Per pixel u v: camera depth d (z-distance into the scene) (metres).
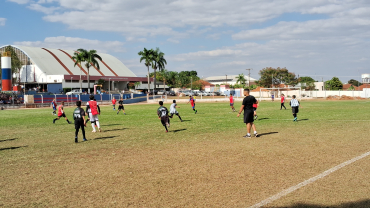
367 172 6.73
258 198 5.35
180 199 5.40
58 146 11.30
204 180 6.47
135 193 5.77
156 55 89.88
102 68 113.62
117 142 11.88
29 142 12.49
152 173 7.13
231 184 6.16
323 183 6.05
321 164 7.54
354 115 22.14
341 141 10.80
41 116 28.78
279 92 78.06
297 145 10.21
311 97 73.88
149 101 64.50
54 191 5.98
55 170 7.62
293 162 7.82
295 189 5.75
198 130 14.96
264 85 101.62
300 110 28.92
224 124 17.52
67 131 16.16
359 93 72.69
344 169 7.01
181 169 7.43
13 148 11.09
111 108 41.59
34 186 6.33
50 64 99.00
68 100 56.66
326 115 22.55
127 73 120.81
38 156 9.45
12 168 7.93
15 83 92.81
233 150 9.62
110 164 8.15
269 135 12.70
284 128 15.03
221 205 5.08
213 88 127.44
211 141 11.50
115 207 5.09
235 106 39.84
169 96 89.38
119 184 6.34
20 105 48.72
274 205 5.02
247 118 12.08
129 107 42.78
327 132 13.23
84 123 12.44
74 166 8.02
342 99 62.75
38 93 75.19
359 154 8.55
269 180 6.35
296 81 100.44
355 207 4.86
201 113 26.92
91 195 5.70
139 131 15.20
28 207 5.18
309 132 13.35
